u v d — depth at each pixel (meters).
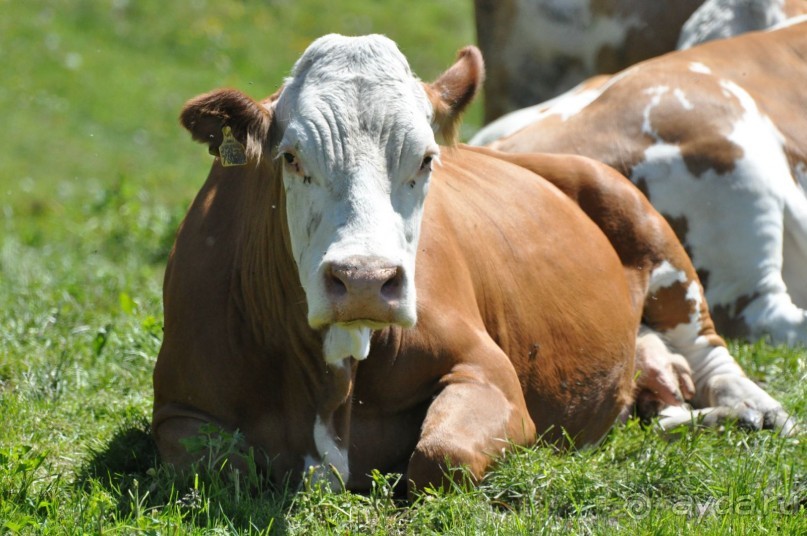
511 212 11.18
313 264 8.50
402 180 8.66
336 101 8.66
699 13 17.52
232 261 9.80
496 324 10.39
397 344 9.34
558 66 19.70
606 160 14.13
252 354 9.50
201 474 9.07
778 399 11.71
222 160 9.12
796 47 15.56
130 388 11.68
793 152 14.69
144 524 8.02
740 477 9.00
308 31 41.81
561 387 10.86
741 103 14.38
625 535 8.12
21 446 9.39
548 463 9.19
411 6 45.22
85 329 13.09
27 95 33.81
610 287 11.72
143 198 23.64
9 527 7.91
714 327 13.84
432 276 9.63
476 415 9.12
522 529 8.13
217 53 39.06
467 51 10.12
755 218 13.91
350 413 9.45
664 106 14.27
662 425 11.16
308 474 9.25
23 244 20.42
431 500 8.52
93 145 31.30
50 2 39.59
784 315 13.79
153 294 15.23
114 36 38.69
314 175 8.58
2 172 28.28
